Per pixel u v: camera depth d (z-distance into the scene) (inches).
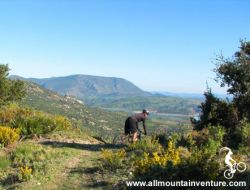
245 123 706.8
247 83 773.3
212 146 546.9
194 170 439.8
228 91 803.4
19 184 496.1
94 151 653.3
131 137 706.2
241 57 793.6
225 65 802.2
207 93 816.3
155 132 716.0
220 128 671.1
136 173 466.0
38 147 660.7
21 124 788.6
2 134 677.9
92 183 473.4
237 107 776.3
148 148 589.6
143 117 712.4
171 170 446.9
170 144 549.3
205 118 791.1
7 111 911.0
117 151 587.5
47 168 538.6
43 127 797.2
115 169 509.0
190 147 590.6
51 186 481.4
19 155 607.5
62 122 861.8
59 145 695.1
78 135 848.9
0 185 507.8
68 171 532.1
